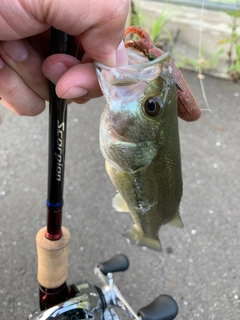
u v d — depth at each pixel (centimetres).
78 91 13
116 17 11
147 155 15
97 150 39
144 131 14
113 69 13
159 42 51
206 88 47
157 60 14
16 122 43
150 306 17
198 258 29
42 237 17
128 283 28
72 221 32
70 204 33
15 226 31
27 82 16
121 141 14
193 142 40
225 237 31
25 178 36
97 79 13
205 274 28
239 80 48
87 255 29
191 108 15
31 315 16
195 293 27
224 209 33
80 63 14
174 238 31
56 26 12
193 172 36
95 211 33
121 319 24
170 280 28
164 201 17
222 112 44
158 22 50
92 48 12
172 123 15
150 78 14
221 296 27
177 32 54
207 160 38
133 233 21
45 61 13
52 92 14
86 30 12
